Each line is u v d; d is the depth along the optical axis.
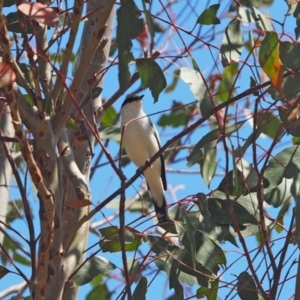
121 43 7.61
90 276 8.91
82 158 10.05
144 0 7.76
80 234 8.95
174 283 8.65
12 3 8.62
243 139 8.33
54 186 7.61
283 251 8.07
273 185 8.20
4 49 6.58
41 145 7.54
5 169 11.81
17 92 7.25
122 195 7.54
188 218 8.51
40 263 7.18
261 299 8.28
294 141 9.61
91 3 10.70
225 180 8.34
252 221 8.81
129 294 7.57
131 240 8.99
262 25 8.09
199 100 7.89
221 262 8.94
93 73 10.05
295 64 8.16
